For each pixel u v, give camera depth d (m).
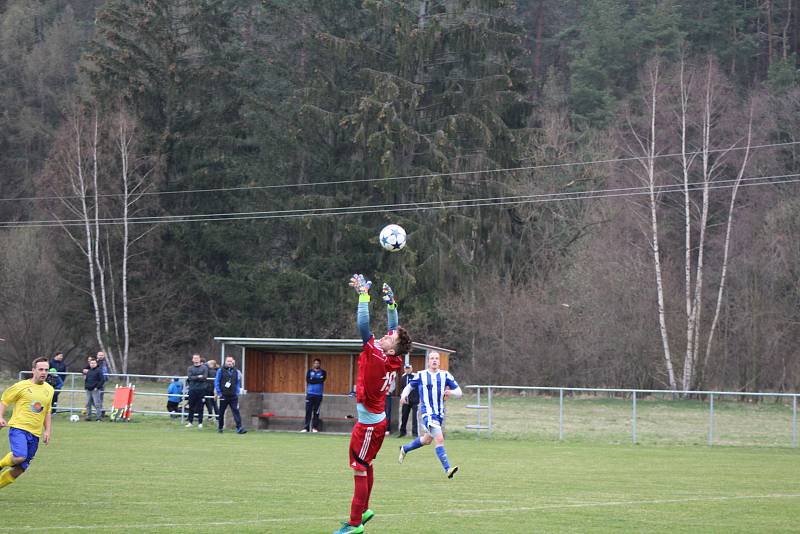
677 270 123.31
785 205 117.06
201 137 136.88
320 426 67.94
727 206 127.56
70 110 147.25
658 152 114.94
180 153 138.00
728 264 119.75
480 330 119.56
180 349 140.75
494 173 127.81
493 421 78.44
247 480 34.88
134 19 139.25
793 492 33.06
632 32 154.75
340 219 127.81
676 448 57.03
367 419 22.59
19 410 28.42
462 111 127.56
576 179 130.75
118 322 136.38
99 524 23.75
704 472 41.06
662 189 121.75
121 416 73.12
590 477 38.12
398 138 122.50
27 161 162.88
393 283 120.75
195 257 138.00
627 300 114.44
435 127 128.88
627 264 116.19
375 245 127.06
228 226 136.00
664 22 152.12
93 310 135.62
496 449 54.34
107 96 135.75
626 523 25.06
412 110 125.00
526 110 133.88
